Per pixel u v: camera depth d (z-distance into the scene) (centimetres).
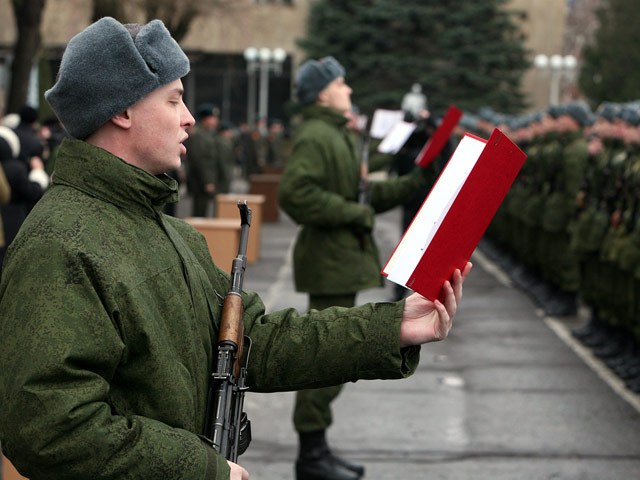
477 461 718
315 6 4638
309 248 678
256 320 319
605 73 4412
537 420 824
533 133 1574
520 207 1570
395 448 746
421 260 286
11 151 1060
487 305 1427
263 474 687
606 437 780
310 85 682
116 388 268
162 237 280
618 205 1014
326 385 314
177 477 257
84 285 256
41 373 248
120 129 279
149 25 282
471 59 4581
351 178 684
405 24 4562
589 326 1157
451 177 307
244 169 4119
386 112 1370
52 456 248
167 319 272
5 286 261
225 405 285
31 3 1927
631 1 4403
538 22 5775
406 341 308
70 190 270
